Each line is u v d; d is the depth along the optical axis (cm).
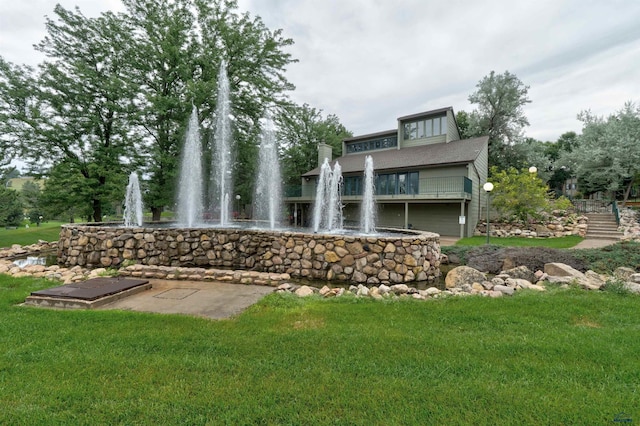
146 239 711
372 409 185
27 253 927
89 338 278
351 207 2038
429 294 465
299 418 178
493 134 2600
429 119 1991
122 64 1527
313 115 3050
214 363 237
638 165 1712
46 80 1313
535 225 1430
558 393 202
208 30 1667
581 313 362
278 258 666
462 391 203
